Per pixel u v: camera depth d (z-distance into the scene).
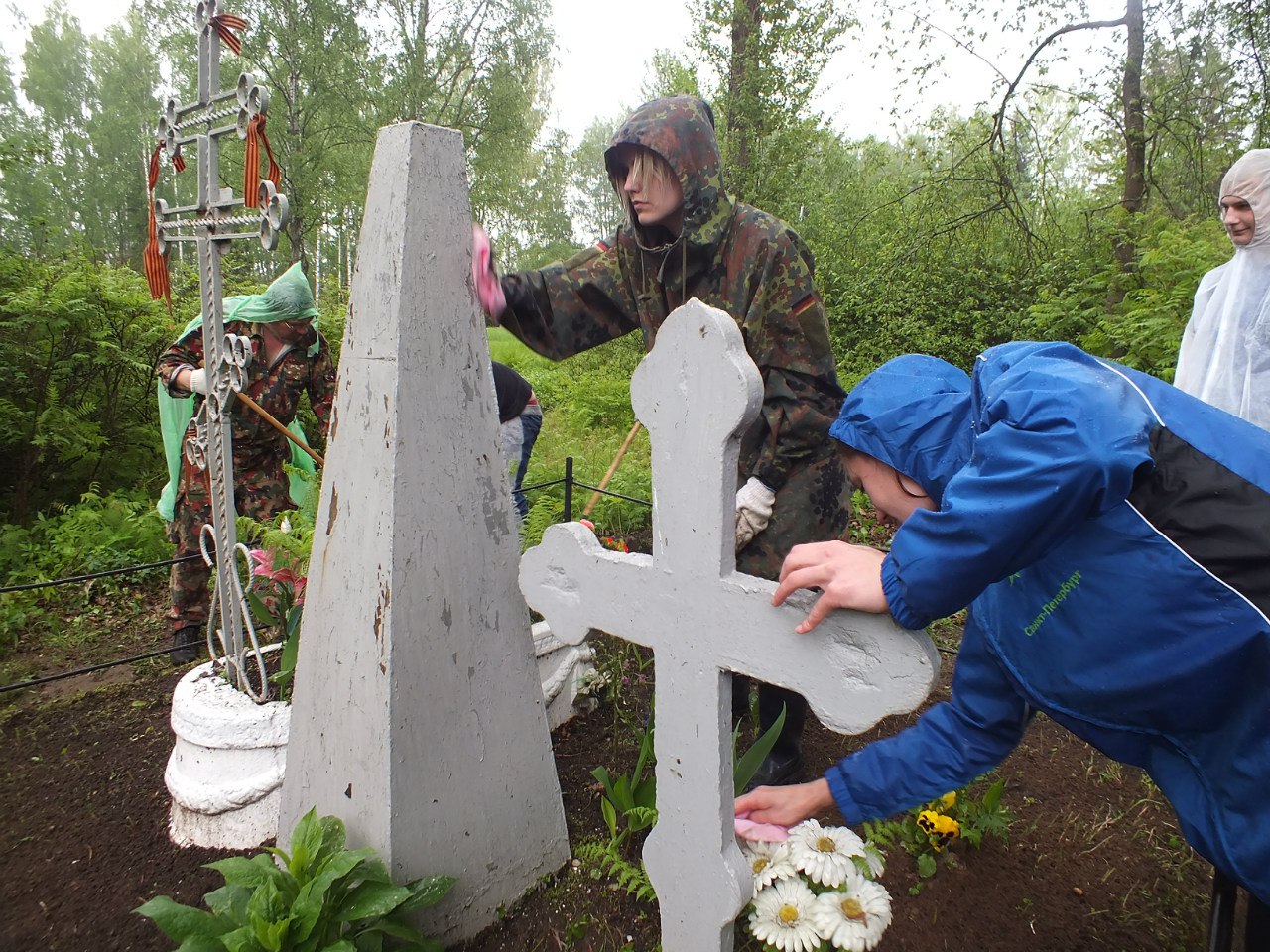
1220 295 2.81
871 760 1.47
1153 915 1.91
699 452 1.36
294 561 2.40
